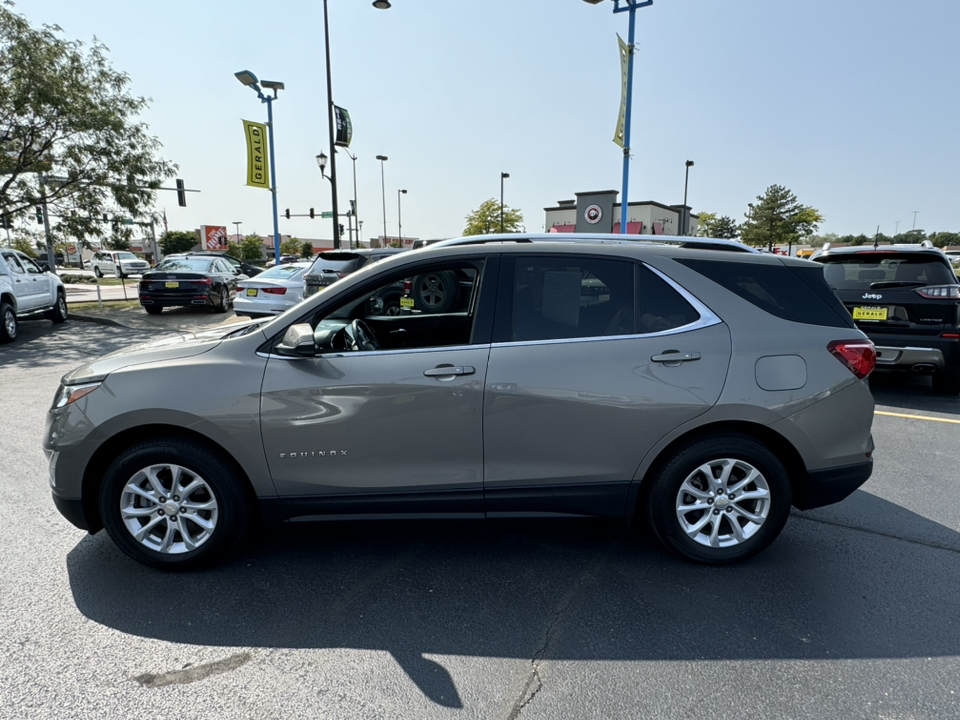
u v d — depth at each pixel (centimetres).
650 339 306
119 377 303
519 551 342
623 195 1262
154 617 278
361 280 312
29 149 1575
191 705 223
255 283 1303
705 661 248
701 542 321
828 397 311
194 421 297
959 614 281
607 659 249
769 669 243
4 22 1470
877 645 258
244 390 298
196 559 314
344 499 308
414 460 304
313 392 297
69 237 1766
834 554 338
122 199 1731
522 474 307
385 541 354
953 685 234
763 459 311
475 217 4244
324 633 267
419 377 297
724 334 308
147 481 312
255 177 2072
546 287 311
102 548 344
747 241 3959
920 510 396
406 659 250
